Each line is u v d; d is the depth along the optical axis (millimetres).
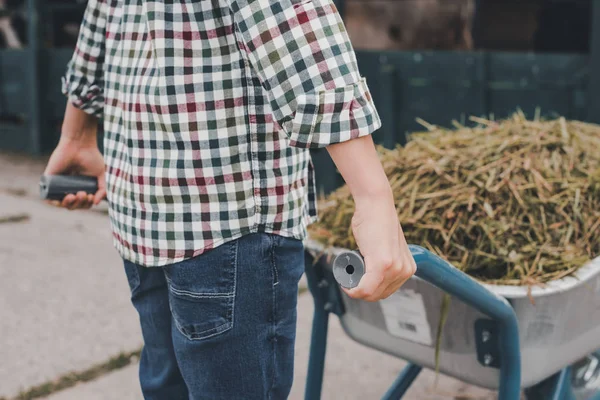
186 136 1230
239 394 1332
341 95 1100
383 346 1840
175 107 1225
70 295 3506
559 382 1787
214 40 1212
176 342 1351
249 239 1261
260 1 1114
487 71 4449
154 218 1271
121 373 2791
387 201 1120
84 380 2732
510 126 2016
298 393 2627
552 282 1560
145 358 1554
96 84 1564
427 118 4727
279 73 1115
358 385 2688
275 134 1245
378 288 1106
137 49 1312
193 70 1218
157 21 1217
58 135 6832
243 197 1245
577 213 1745
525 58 4312
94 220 4758
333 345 3033
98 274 3785
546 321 1586
